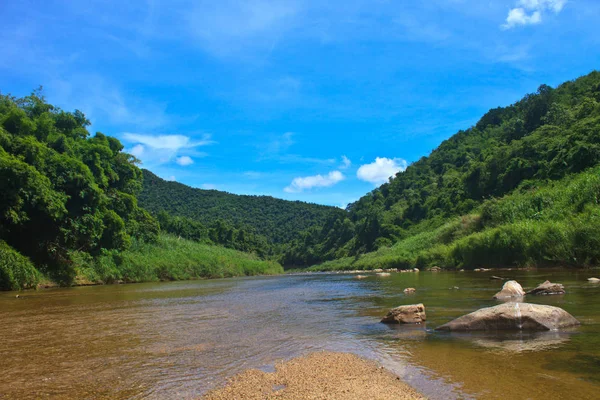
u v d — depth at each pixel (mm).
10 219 24766
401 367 5867
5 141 26531
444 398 4508
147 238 48562
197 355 7004
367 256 81375
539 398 4305
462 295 14023
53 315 12352
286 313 12141
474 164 74500
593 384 4645
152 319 11266
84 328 9883
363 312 11789
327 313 11883
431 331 8352
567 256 23516
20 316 12203
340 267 93438
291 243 162000
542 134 61312
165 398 4898
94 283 31828
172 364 6430
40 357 7004
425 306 11805
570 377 4914
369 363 6180
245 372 5871
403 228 86875
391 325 9391
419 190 103625
